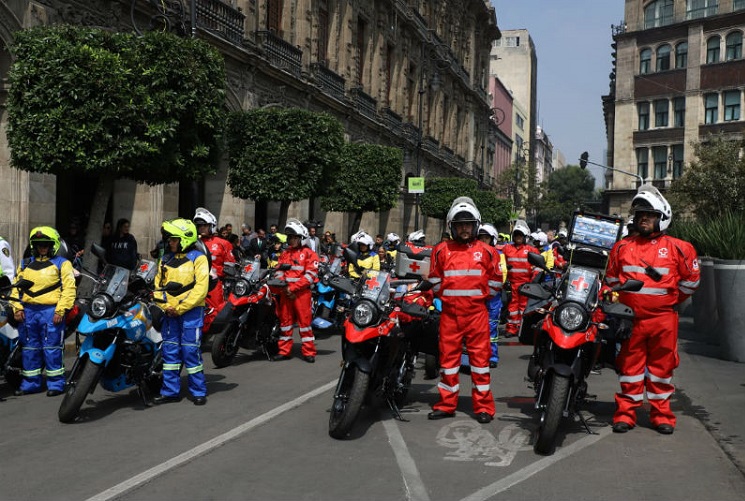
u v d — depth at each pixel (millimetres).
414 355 7141
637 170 54062
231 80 19453
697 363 9555
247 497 4488
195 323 7105
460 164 51406
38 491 4547
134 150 10156
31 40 9914
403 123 36781
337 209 22703
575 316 5777
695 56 50406
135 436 5891
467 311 6508
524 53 103438
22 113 9922
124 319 6598
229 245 10328
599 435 6145
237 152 16797
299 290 9711
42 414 6652
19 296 7426
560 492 4645
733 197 28797
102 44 10367
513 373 9227
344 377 6172
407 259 7855
